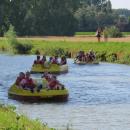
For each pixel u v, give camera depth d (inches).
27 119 1331.2
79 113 1863.9
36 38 7229.3
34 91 2162.9
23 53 5816.9
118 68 3846.0
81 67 3939.5
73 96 2299.5
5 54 5644.7
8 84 2785.4
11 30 6077.8
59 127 1594.5
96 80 2979.8
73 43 5654.5
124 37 7106.3
